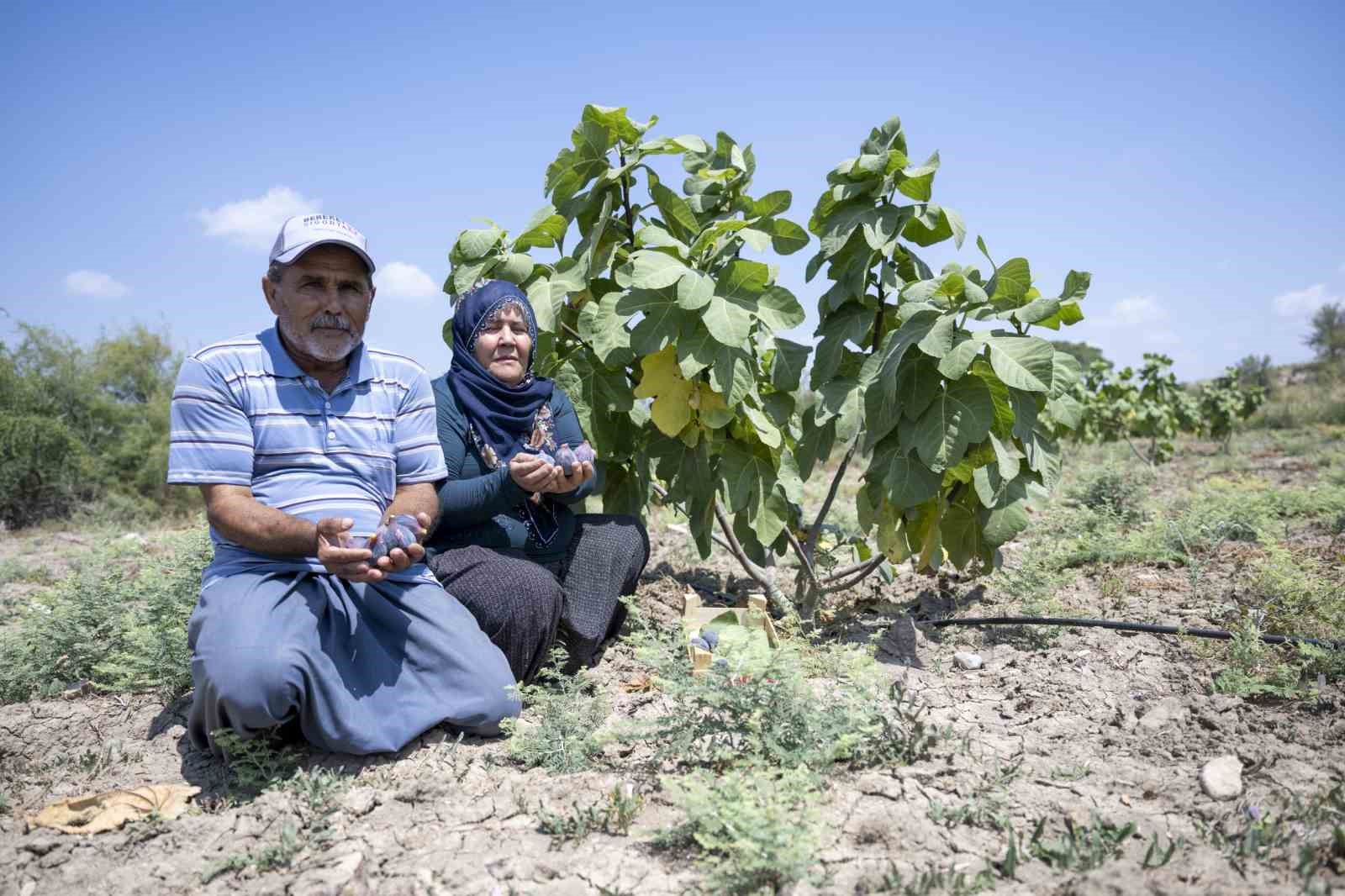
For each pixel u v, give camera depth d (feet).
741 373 11.38
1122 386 47.88
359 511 9.25
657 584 15.60
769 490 12.62
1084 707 10.08
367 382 9.65
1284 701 10.18
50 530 39.55
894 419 11.37
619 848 7.11
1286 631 12.23
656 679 9.02
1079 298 11.64
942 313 10.91
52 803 8.55
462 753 9.06
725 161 13.35
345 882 6.74
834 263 12.43
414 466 9.91
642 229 12.20
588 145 12.44
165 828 7.89
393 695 9.23
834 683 9.90
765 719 8.39
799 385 12.23
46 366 49.96
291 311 8.99
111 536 21.39
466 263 12.37
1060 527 20.03
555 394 11.77
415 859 7.05
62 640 12.28
